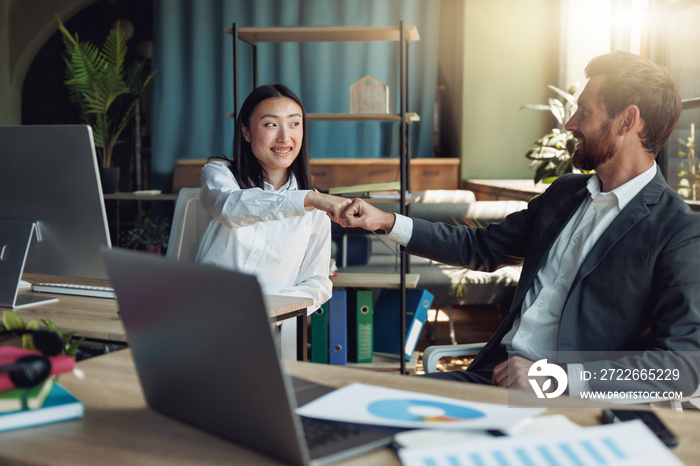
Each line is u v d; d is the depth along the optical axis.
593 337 1.38
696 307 1.28
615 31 3.20
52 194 1.58
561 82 4.72
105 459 0.72
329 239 2.04
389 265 3.81
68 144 1.52
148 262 0.77
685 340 1.26
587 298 1.40
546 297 1.50
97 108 4.59
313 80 5.00
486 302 3.57
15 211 1.65
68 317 1.55
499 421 0.78
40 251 1.66
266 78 5.03
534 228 1.62
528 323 1.51
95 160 1.52
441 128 5.46
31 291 1.88
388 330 2.87
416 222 1.76
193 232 2.12
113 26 5.66
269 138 2.02
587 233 1.48
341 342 2.67
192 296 0.73
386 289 3.00
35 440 0.77
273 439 0.70
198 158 5.09
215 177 2.00
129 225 5.59
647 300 1.36
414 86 5.04
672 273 1.31
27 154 1.57
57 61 5.59
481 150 4.95
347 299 2.77
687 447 0.77
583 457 0.69
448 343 3.72
